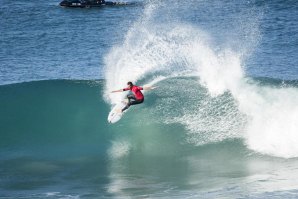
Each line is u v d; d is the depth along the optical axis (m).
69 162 85.69
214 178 77.69
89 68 165.38
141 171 81.81
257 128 91.19
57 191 74.19
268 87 101.38
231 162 83.81
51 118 100.94
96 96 108.31
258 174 78.25
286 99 96.12
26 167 83.81
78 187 75.75
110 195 72.12
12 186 76.56
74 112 102.94
